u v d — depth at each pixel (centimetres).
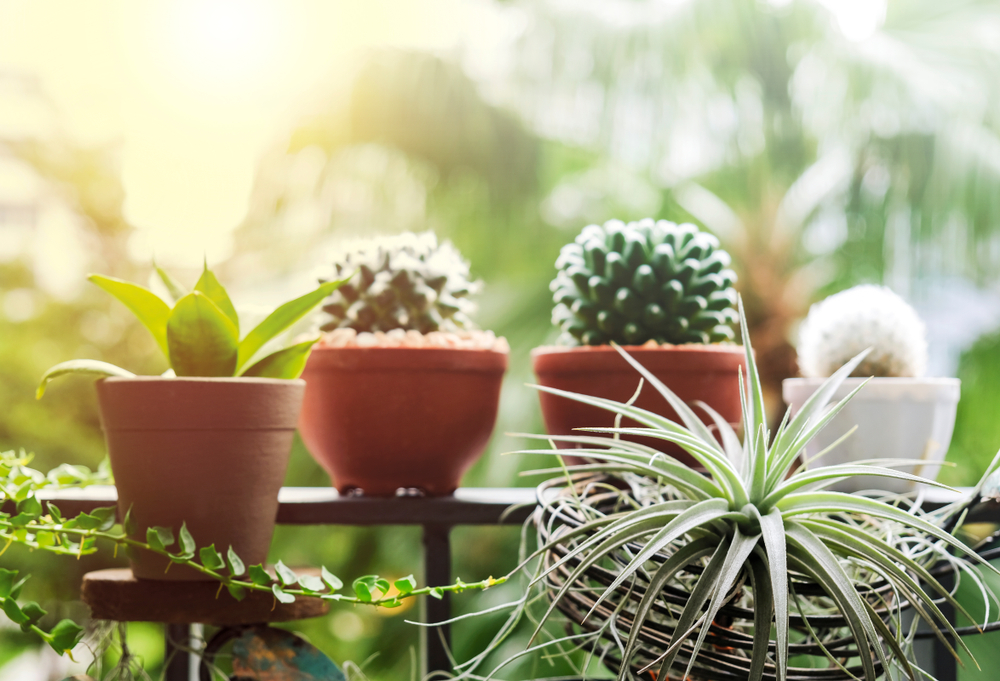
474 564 138
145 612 48
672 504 41
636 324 62
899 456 58
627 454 44
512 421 123
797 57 136
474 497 61
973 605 89
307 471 130
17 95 218
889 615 47
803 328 69
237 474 48
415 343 59
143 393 47
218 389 47
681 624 37
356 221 158
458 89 142
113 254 221
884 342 61
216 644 52
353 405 58
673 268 62
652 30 133
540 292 135
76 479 65
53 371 48
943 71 130
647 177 145
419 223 155
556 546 49
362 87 143
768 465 42
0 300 205
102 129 222
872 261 133
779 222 137
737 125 139
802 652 41
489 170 146
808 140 140
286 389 50
